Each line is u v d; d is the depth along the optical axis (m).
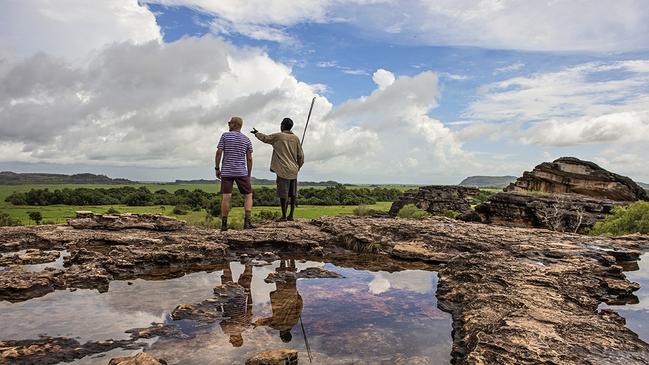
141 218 11.78
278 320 4.96
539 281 6.05
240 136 10.74
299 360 3.82
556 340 3.77
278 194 12.72
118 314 5.04
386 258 9.16
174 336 4.36
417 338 4.47
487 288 5.71
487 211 37.28
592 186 43.34
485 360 3.42
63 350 3.94
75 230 10.76
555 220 31.70
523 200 34.28
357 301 5.86
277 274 7.24
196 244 8.68
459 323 4.87
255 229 10.96
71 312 5.08
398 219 13.99
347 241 10.12
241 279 7.00
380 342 4.33
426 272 7.84
